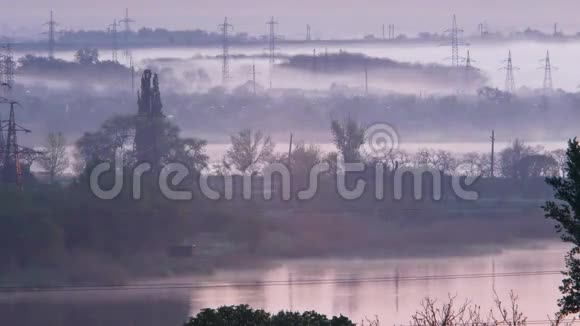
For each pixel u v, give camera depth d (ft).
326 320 310.04
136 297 591.78
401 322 513.45
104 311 555.69
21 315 545.03
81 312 552.82
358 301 578.25
